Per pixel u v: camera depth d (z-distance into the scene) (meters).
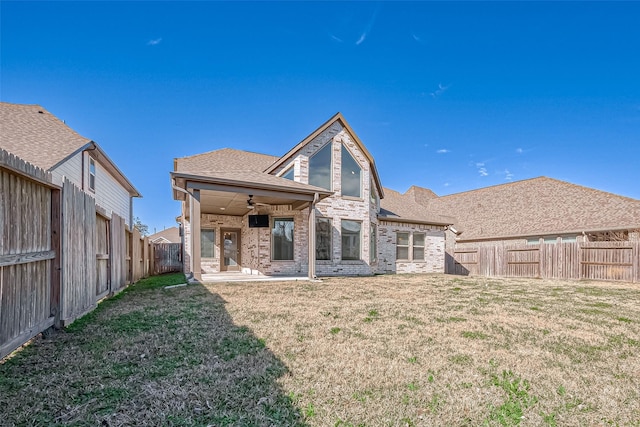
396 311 6.35
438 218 19.38
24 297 3.90
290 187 10.84
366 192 14.95
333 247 13.98
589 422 2.59
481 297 8.23
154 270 16.72
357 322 5.46
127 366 3.47
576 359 3.89
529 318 5.92
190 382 3.10
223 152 16.64
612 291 9.55
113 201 15.83
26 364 3.49
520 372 3.49
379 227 16.86
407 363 3.69
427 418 2.59
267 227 13.45
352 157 14.84
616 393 3.05
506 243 20.80
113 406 2.65
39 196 4.32
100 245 7.20
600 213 18.25
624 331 5.09
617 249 12.41
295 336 4.62
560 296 8.52
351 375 3.34
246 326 5.11
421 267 18.00
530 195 23.16
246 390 2.96
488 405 2.80
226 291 8.65
